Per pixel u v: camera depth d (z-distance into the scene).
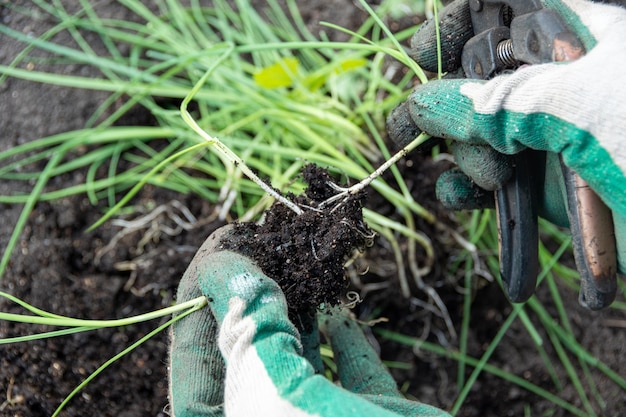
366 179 0.36
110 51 0.56
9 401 0.45
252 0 0.59
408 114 0.37
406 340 0.52
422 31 0.37
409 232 0.49
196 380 0.34
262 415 0.27
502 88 0.30
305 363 0.28
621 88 0.27
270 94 0.52
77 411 0.46
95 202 0.51
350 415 0.26
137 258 0.50
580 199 0.30
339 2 0.59
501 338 0.53
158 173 0.53
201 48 0.56
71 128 0.53
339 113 0.55
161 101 0.55
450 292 0.53
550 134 0.29
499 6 0.34
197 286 0.37
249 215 0.49
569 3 0.31
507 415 0.52
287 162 0.54
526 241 0.34
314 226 0.35
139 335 0.48
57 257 0.49
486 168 0.33
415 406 0.33
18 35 0.53
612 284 0.31
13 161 0.52
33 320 0.35
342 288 0.35
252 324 0.30
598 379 0.53
